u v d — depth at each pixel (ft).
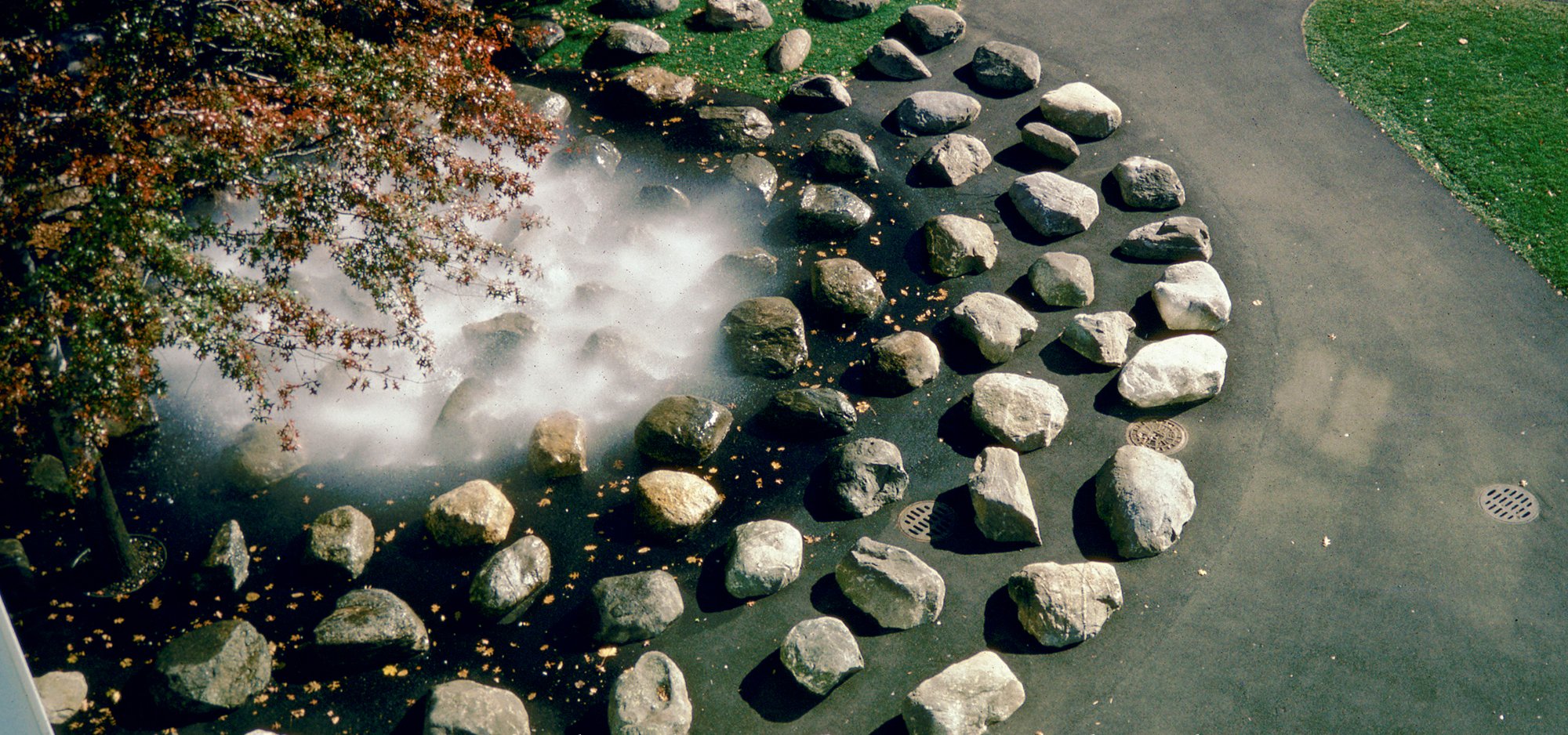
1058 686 31.24
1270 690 31.17
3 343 24.30
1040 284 43.75
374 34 39.04
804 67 56.03
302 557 34.32
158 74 27.99
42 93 26.13
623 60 55.98
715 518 35.96
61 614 32.68
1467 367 41.01
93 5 29.91
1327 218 47.52
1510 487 36.86
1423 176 49.44
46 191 25.82
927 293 44.19
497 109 33.76
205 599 33.22
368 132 29.66
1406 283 44.45
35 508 35.76
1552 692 31.17
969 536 35.45
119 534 32.60
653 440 37.47
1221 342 42.19
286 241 28.50
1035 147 50.93
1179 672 31.55
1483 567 34.42
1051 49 57.98
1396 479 37.11
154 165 25.36
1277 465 37.63
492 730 28.96
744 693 30.94
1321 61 56.34
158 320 26.35
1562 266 44.73
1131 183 48.24
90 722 29.89
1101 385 40.45
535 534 35.35
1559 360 41.27
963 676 30.35
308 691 30.89
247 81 29.81
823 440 38.58
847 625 32.81
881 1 60.39
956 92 54.85
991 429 38.04
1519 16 58.18
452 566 34.37
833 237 46.73
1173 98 54.49
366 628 31.14
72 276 24.98
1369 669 31.65
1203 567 34.45
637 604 32.19
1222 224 47.37
